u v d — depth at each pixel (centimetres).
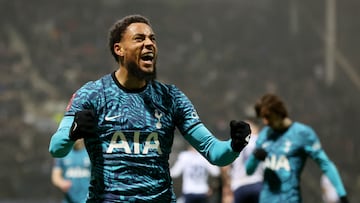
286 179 706
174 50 4016
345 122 3450
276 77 3881
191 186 1221
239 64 3962
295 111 3575
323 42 3975
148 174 398
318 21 4059
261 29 4228
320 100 3659
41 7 3862
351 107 3538
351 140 3294
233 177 938
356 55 3847
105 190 395
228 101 3619
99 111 404
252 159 744
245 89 3753
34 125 3056
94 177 402
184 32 4131
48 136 3020
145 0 4197
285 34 4172
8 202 2384
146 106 407
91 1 4034
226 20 4266
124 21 412
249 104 3603
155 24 4131
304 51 4034
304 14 4141
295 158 711
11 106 3131
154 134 404
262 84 3819
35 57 3544
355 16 3894
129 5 4128
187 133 418
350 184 2948
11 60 3466
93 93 406
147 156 399
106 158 397
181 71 3850
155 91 414
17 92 3266
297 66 3962
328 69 3866
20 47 3588
